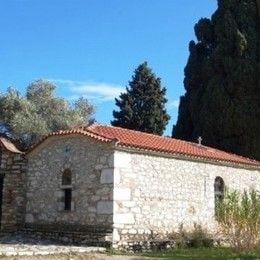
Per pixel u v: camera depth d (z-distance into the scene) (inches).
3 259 643.5
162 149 924.0
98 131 939.3
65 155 937.5
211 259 736.3
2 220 1010.1
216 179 1063.0
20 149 1064.2
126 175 864.9
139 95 1886.1
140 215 875.4
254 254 799.7
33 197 978.7
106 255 746.8
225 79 1536.7
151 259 727.1
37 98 1707.7
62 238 886.4
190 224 970.1
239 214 825.5
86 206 878.4
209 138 1539.1
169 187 939.3
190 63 1718.8
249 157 1475.1
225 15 1615.4
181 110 1726.1
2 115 1598.2
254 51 1557.6
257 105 1508.4
